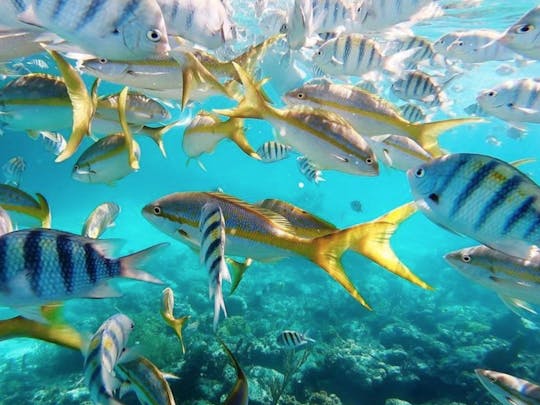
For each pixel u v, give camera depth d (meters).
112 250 0.32
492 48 1.03
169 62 0.47
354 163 0.51
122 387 0.43
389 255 0.39
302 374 1.34
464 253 0.50
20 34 0.36
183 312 1.89
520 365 1.51
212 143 0.66
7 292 0.30
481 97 0.66
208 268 0.33
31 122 0.57
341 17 0.84
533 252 0.33
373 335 1.91
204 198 0.44
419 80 1.12
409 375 1.37
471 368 1.42
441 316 2.36
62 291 0.31
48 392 1.43
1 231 0.36
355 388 1.33
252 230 0.42
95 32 0.29
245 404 0.32
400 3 0.80
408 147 0.64
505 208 0.34
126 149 0.64
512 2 1.77
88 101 0.40
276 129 0.49
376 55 0.83
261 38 1.91
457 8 1.85
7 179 1.42
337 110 0.57
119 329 0.39
